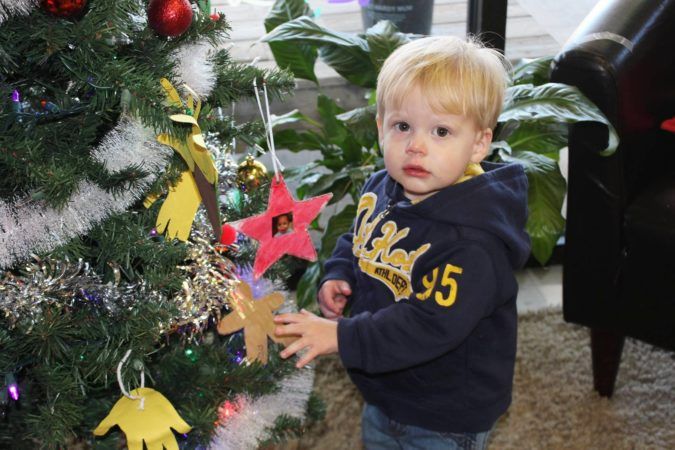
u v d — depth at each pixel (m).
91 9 0.87
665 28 1.47
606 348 1.57
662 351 1.75
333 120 1.76
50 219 0.88
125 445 1.07
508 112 1.35
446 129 0.99
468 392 1.10
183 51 1.02
